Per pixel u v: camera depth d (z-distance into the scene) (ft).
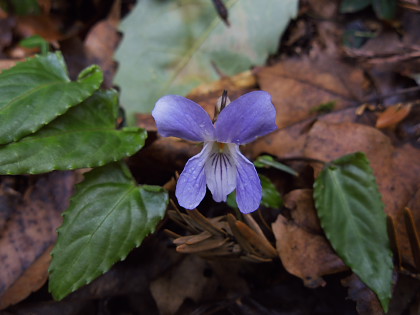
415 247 0.23
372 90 0.30
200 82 0.31
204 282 0.25
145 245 0.26
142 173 0.28
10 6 0.35
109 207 0.23
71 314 0.24
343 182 0.25
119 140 0.24
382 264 0.23
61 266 0.21
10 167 0.22
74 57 0.32
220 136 0.21
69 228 0.22
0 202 0.26
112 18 0.34
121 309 0.25
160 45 0.32
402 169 0.27
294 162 0.28
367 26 0.34
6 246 0.25
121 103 0.30
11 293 0.24
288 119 0.29
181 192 0.20
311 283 0.23
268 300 0.24
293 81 0.31
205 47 0.32
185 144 0.27
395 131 0.28
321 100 0.30
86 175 0.23
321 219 0.24
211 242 0.23
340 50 0.32
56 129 0.23
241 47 0.32
